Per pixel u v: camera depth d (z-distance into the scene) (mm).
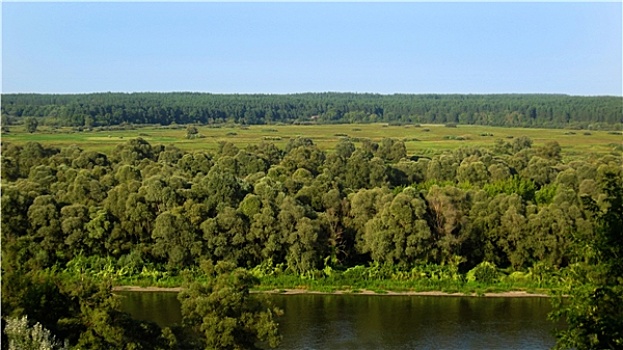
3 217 73188
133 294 70938
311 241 74562
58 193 83062
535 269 74375
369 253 79250
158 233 74812
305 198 84812
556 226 74750
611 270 22547
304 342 56375
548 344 56000
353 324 61688
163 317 62719
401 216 74750
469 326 61125
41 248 74688
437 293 72375
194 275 74500
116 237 76500
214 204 80375
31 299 37812
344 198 84312
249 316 42938
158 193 77875
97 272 74625
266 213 75812
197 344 42031
